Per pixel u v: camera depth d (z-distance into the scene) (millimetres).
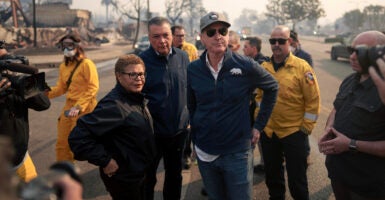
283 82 3279
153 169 3303
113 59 24797
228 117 2705
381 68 1766
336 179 2486
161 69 3389
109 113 2568
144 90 3402
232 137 2719
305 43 50531
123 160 2678
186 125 3566
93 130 2545
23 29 34344
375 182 2299
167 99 3398
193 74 2814
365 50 1847
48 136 6816
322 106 9047
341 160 2418
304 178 3352
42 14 47281
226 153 2734
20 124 2922
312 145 5945
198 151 2879
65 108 4309
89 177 4762
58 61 20719
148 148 2793
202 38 2727
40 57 23656
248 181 2781
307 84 3205
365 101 2246
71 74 4223
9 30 32469
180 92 3469
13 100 2844
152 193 3344
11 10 39531
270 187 3561
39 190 793
